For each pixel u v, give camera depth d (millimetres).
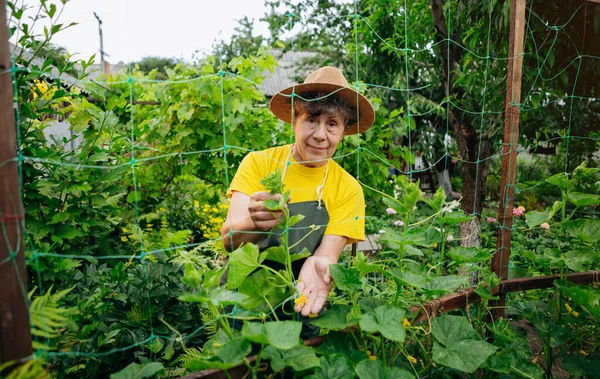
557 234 1780
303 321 1526
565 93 3078
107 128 2084
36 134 1645
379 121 3354
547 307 1827
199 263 2400
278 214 1196
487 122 3453
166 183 3754
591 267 1929
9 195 836
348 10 7422
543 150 4754
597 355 1747
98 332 1611
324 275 1317
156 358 1674
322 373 1095
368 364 1119
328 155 1484
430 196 7867
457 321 1328
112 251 2602
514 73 1634
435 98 6293
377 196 3588
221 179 3658
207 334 1877
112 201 2758
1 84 824
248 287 1164
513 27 1623
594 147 3473
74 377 1524
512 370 1358
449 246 3418
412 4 3689
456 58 3408
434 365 1465
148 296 1623
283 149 1608
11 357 848
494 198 7145
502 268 1718
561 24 2641
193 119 3369
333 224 1501
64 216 1653
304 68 9141
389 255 2924
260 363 1092
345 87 1404
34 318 943
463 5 2996
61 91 1614
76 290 1765
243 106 3236
